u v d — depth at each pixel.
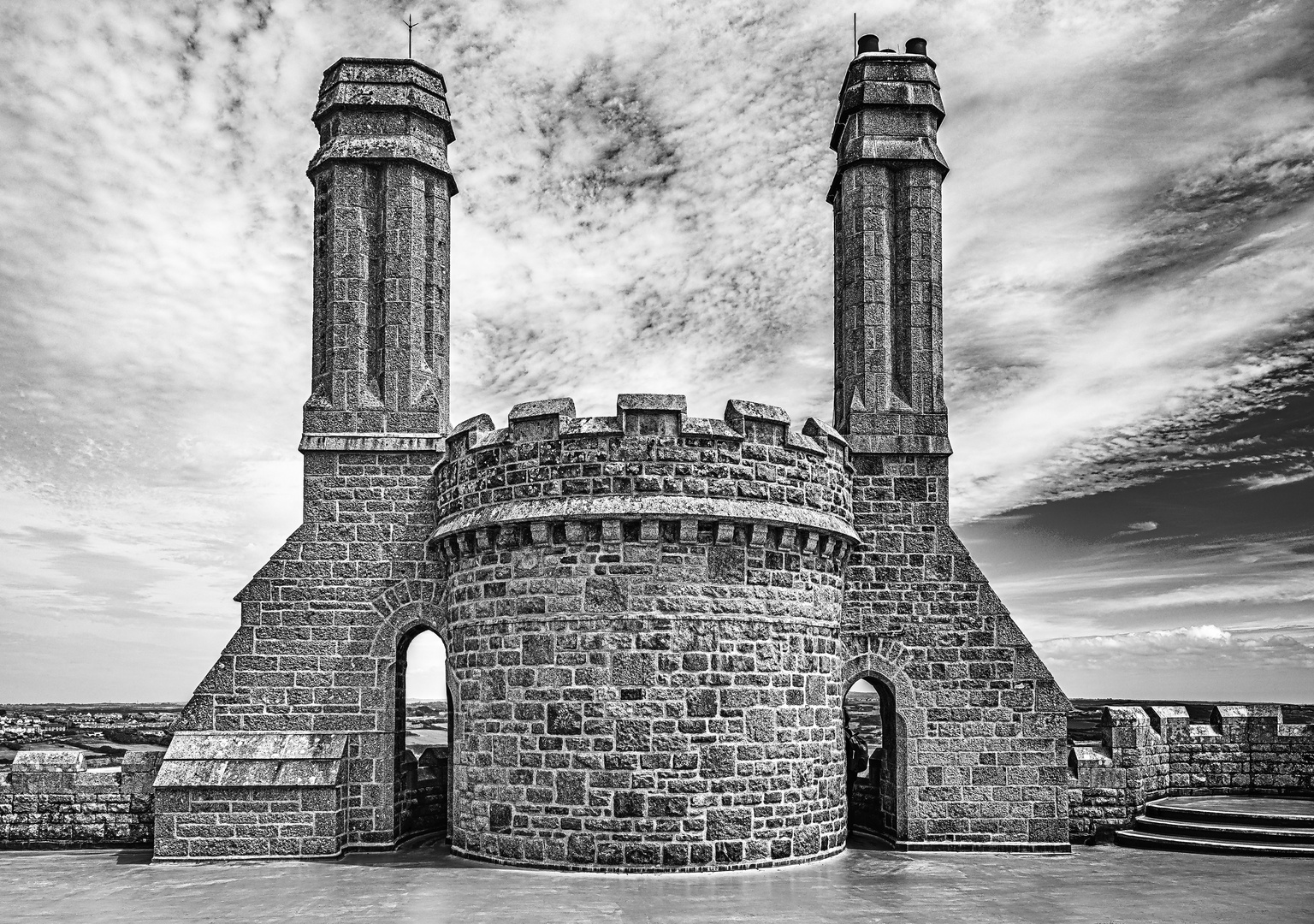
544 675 18.33
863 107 23.61
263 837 19.75
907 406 22.48
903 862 19.42
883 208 23.25
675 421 18.59
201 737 20.94
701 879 17.38
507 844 18.47
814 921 14.64
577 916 14.75
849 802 23.50
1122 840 21.94
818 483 19.84
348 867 18.88
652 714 17.91
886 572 21.83
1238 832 21.19
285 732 21.09
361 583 21.78
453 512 20.48
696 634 18.17
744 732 18.25
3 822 21.20
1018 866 19.22
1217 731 25.77
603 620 18.14
